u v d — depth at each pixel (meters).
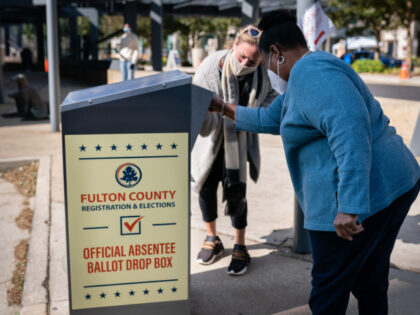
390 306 2.75
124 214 2.19
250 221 4.12
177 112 2.13
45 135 7.89
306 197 1.96
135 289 2.29
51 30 8.00
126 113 2.08
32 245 3.61
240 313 2.71
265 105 2.96
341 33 31.38
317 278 2.04
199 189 3.04
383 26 29.34
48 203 4.52
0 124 9.08
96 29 22.86
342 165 1.70
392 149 1.94
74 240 2.17
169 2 18.14
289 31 1.98
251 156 3.07
